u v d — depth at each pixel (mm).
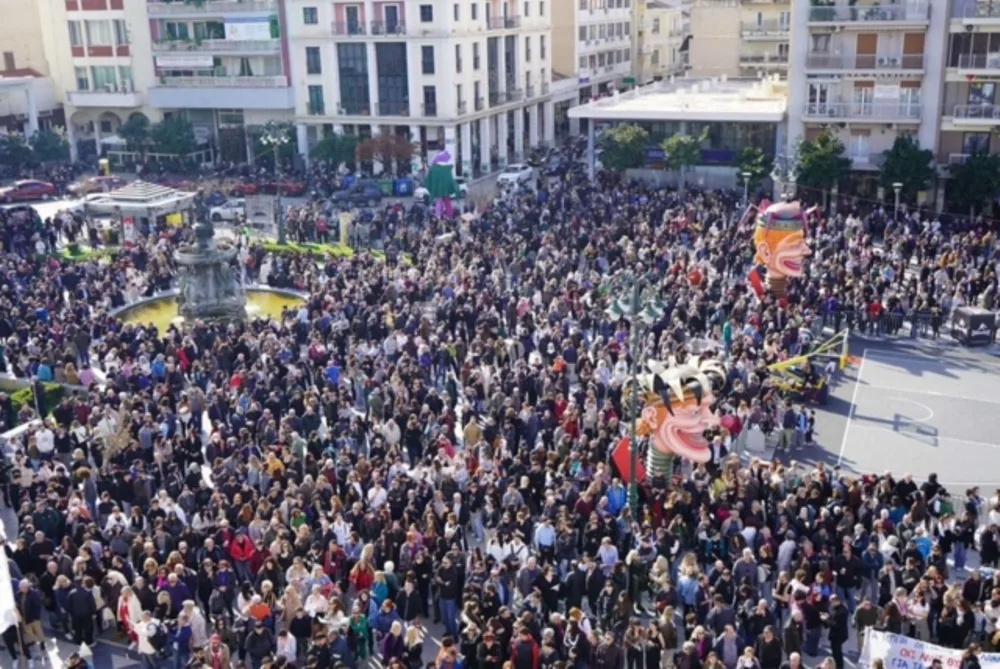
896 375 35500
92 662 20047
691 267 40250
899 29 57094
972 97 56969
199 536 21344
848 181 60281
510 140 86375
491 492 22922
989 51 55875
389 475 23453
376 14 74375
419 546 20484
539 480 23781
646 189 59562
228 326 35562
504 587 19609
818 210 50375
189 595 19422
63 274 42562
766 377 30281
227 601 19906
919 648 17172
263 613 18641
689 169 66438
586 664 17672
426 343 33188
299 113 78688
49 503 22297
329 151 73250
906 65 57344
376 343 33594
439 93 74562
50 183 72125
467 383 30328
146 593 19328
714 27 92000
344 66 76562
